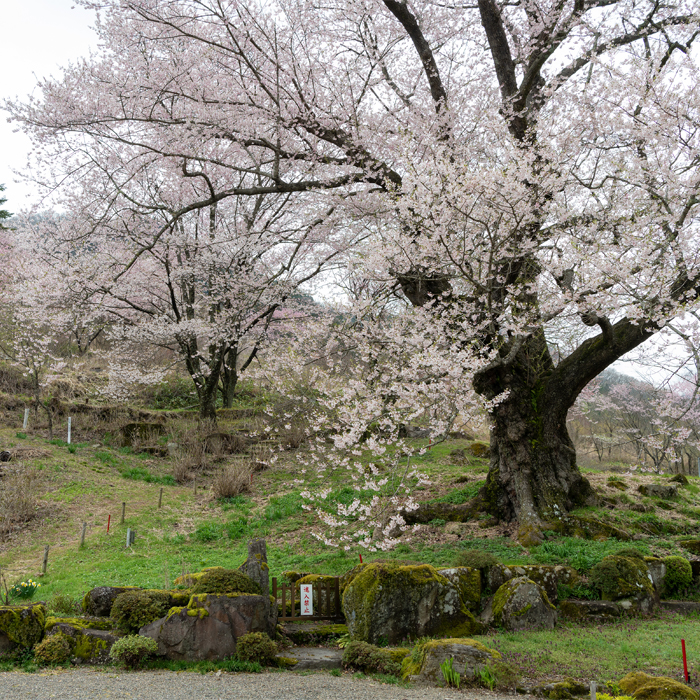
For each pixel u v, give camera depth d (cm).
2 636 586
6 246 2359
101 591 659
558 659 577
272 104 1119
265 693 498
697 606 779
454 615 679
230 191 1098
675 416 1141
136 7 1020
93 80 1124
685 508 1147
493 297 996
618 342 1034
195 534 1155
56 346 2366
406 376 869
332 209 1282
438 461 1594
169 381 2444
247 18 1030
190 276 1873
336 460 1020
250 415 2134
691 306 735
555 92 1089
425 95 1266
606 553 849
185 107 1160
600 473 1508
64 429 1819
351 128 1150
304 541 1074
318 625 702
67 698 468
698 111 862
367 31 1143
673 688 475
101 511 1288
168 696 482
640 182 923
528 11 1091
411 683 541
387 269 1012
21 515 1202
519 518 1027
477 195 839
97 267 1587
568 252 865
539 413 1094
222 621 603
